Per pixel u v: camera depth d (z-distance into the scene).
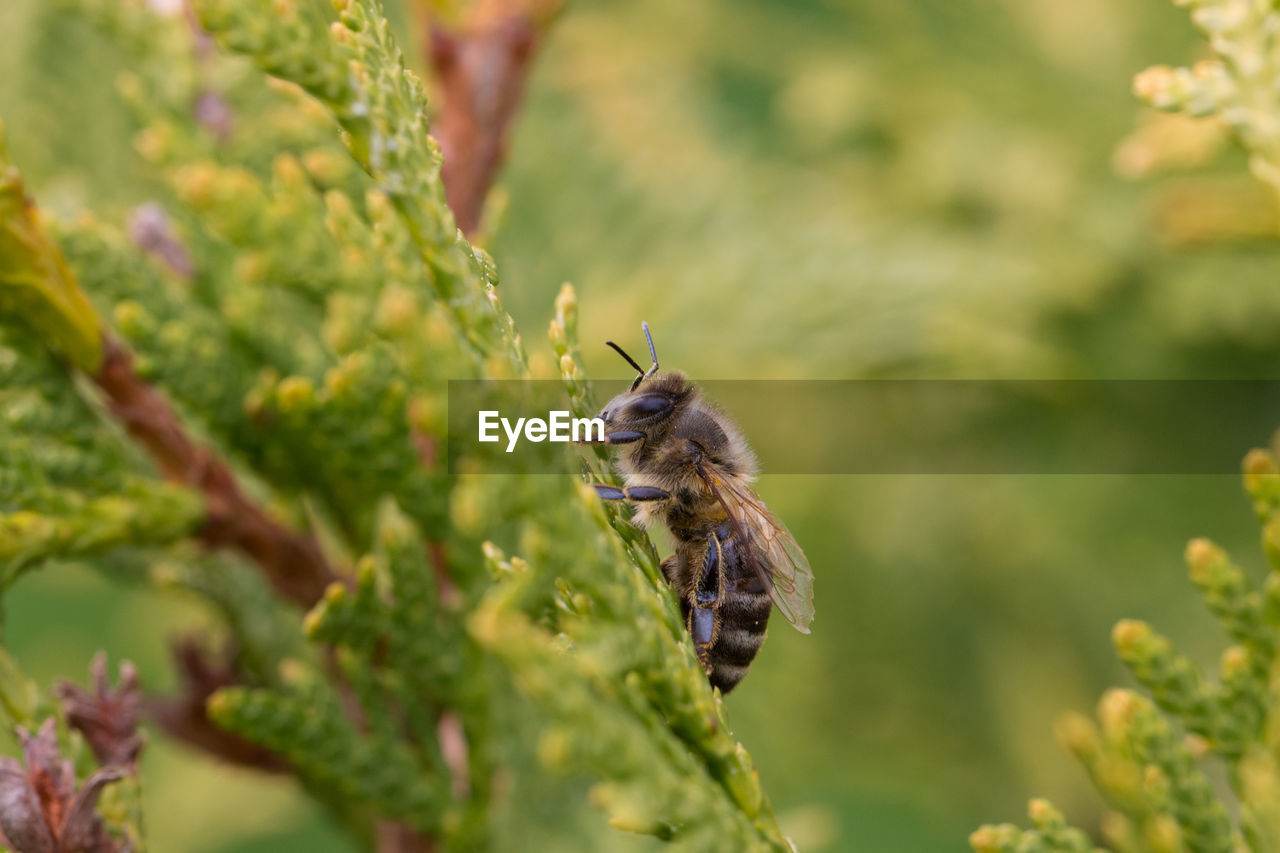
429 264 0.13
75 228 0.14
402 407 0.14
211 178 0.13
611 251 0.18
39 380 0.14
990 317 0.18
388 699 0.14
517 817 0.14
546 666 0.12
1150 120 0.18
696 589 0.15
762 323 0.17
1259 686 0.13
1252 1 0.14
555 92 0.18
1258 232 0.15
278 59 0.13
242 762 0.14
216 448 0.14
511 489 0.13
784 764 0.16
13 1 0.16
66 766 0.13
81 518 0.14
